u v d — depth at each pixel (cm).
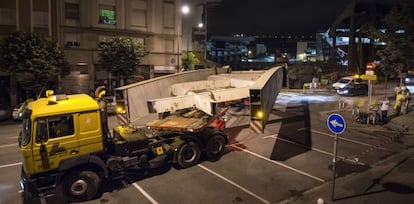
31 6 2784
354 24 5422
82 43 3097
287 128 1819
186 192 955
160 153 1092
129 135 1066
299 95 3475
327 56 8150
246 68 6881
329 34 6575
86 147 916
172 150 1124
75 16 3058
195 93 1385
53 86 2866
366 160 1245
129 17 3362
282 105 2700
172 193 948
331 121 866
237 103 2178
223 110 1505
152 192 956
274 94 1658
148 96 1427
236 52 9256
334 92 3725
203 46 4803
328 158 1273
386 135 1647
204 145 1238
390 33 2478
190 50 4703
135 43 3027
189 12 4666
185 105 1312
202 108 1282
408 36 2312
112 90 3297
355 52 5441
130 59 2977
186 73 1791
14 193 959
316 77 4616
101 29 3177
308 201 880
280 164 1202
